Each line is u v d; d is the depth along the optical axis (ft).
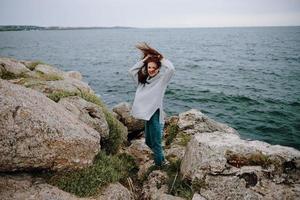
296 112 66.44
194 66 172.55
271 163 14.21
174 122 26.43
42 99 15.89
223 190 13.56
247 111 68.23
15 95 13.98
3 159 12.11
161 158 17.92
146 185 16.46
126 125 27.45
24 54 230.89
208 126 24.68
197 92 90.99
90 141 14.83
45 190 12.56
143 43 17.24
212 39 642.63
